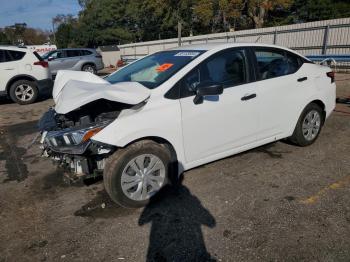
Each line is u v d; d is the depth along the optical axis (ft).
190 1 109.81
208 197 11.31
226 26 111.75
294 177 12.46
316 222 9.57
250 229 9.42
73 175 10.82
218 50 12.18
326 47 53.57
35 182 13.42
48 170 14.65
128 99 10.05
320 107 15.53
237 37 68.49
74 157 10.52
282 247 8.59
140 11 133.49
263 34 63.93
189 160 11.61
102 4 154.81
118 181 10.22
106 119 10.34
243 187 11.86
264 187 11.80
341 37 51.49
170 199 11.30
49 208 11.22
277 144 15.98
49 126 11.30
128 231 9.65
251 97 12.55
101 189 12.39
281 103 13.65
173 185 11.65
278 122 13.82
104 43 163.02
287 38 59.57
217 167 13.61
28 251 9.00
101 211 10.82
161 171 10.99
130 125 10.06
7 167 15.33
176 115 10.87
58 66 54.03
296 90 14.15
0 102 34.04
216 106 11.68
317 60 30.89
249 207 10.54
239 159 14.35
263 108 13.03
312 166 13.37
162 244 9.02
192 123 11.23
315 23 54.70
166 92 10.89
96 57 58.08
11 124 23.97
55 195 12.16
